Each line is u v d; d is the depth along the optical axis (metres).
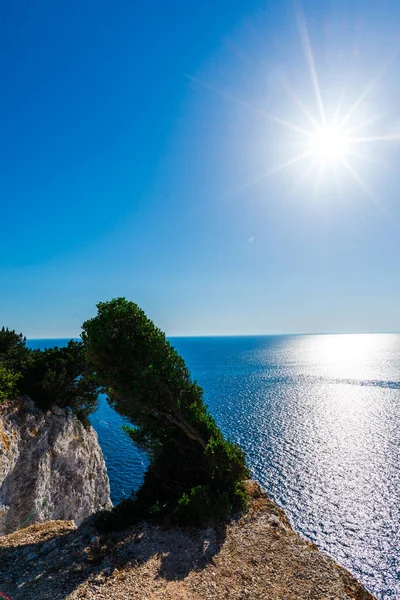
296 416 81.12
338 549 32.66
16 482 22.00
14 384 24.39
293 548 10.48
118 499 41.06
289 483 45.50
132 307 15.02
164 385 14.80
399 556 31.48
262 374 162.00
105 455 56.06
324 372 169.00
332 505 40.03
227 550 10.41
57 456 25.56
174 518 12.05
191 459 15.27
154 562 9.76
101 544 10.86
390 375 154.62
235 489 13.55
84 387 27.38
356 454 55.78
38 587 8.59
